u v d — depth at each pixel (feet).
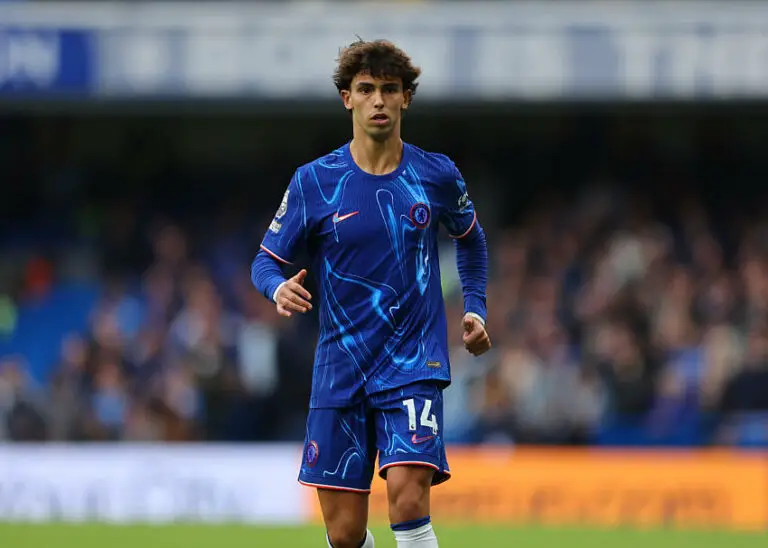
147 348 156.25
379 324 52.70
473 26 160.25
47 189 190.70
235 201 189.06
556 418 142.92
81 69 160.45
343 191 53.06
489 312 156.04
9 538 97.40
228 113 180.55
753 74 158.30
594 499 116.37
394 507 51.11
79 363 153.17
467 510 117.50
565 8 163.84
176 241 181.68
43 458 120.67
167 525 109.50
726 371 145.28
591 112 181.16
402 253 52.80
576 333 157.38
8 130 191.11
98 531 103.35
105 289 178.19
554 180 187.32
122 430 149.89
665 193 183.83
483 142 188.75
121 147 191.62
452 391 145.69
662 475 116.16
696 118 186.19
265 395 149.48
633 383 145.69
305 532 103.40
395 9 165.78
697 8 160.86
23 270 182.09
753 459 116.47
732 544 93.76
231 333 156.97
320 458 53.52
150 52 160.66
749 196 184.34
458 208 55.11
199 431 149.89
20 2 170.40
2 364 152.97
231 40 160.97
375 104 51.96
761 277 163.12
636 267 164.86
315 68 160.86
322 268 53.72
